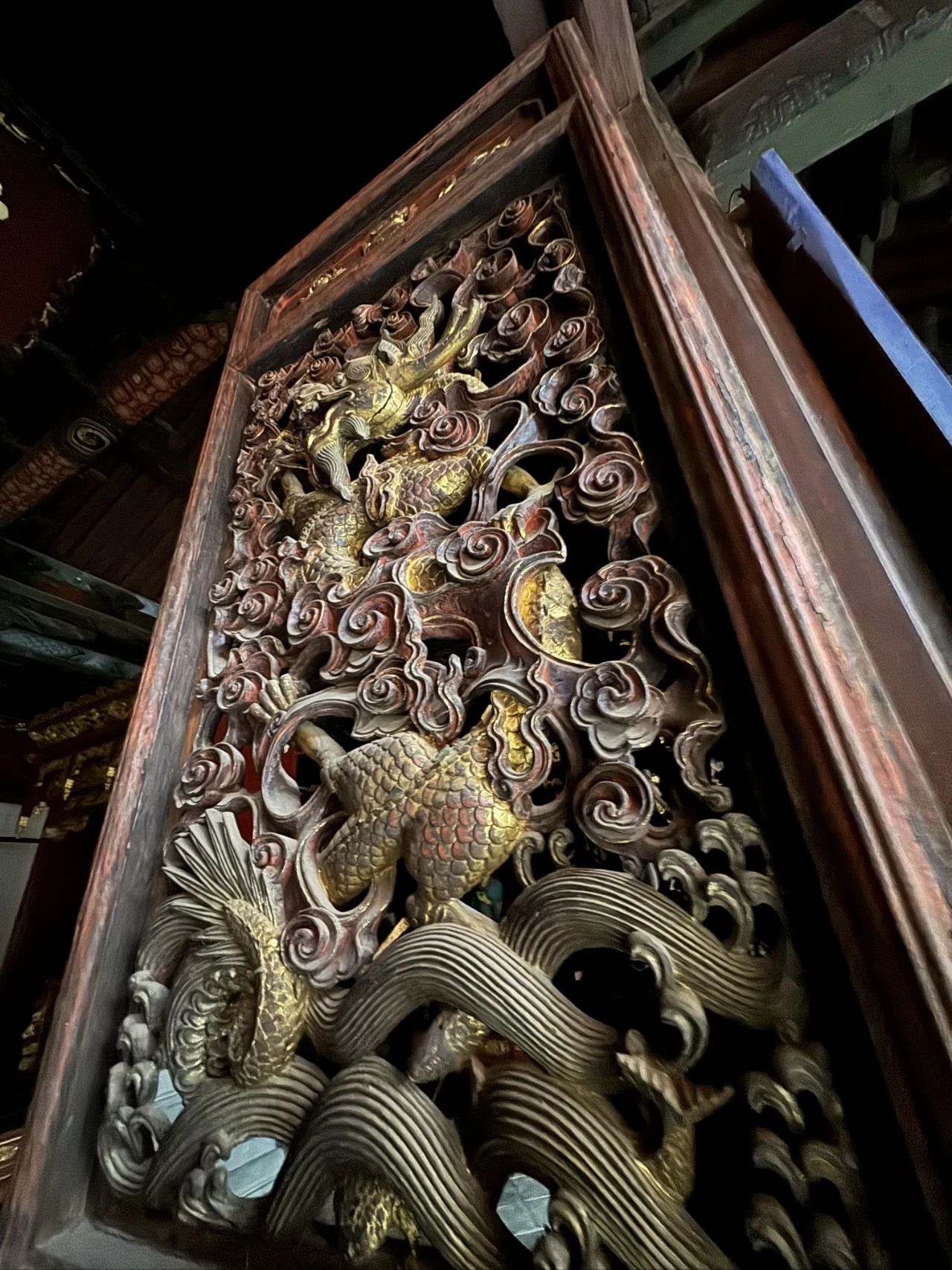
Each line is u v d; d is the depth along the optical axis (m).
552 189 1.65
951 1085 0.52
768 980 0.70
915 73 1.45
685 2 1.63
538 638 1.05
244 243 2.88
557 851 0.88
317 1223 0.89
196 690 1.49
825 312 1.21
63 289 2.79
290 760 1.64
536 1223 0.94
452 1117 0.88
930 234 1.99
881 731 0.69
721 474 0.92
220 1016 1.03
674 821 0.83
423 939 0.88
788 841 0.75
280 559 1.57
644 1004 0.86
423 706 1.08
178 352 3.13
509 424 1.46
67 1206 1.00
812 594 0.79
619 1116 0.74
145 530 4.37
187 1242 0.93
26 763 7.95
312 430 1.72
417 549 1.32
